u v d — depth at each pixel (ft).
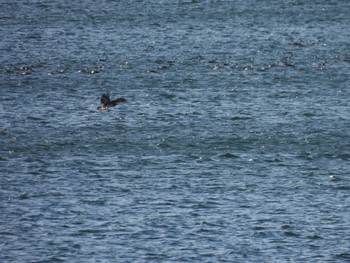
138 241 187.83
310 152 249.14
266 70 358.23
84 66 364.99
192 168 233.76
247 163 238.89
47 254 181.57
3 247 184.34
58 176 225.97
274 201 211.20
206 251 183.93
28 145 250.98
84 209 204.44
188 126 273.13
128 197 211.82
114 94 313.73
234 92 319.06
